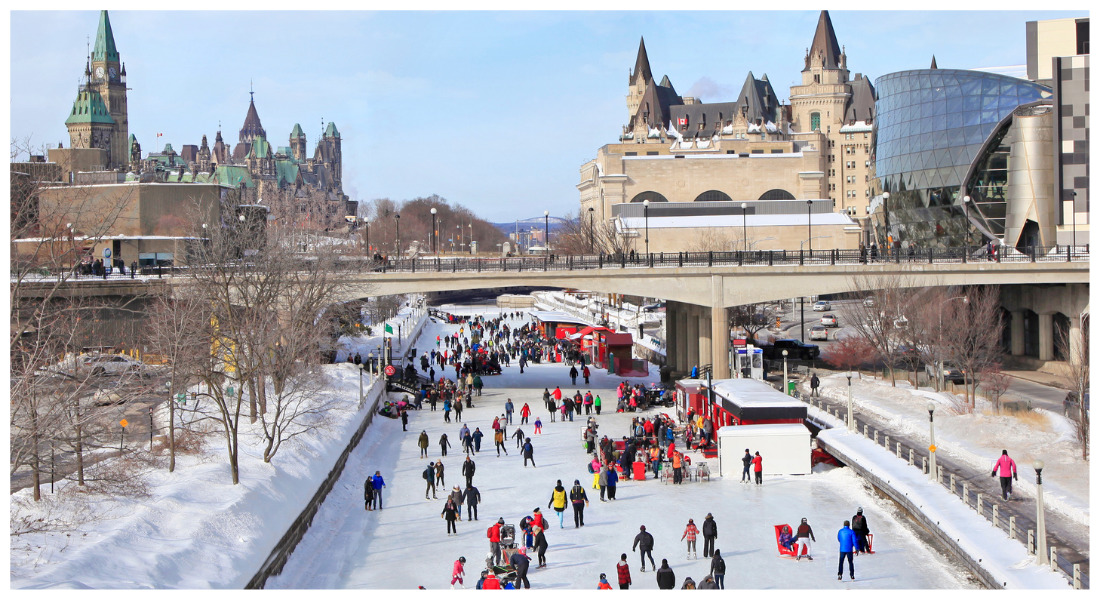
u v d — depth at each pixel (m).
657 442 52.41
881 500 42.78
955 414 54.62
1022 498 38.16
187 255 62.62
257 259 60.78
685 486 47.25
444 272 72.94
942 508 37.16
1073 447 44.78
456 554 37.22
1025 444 46.56
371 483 44.41
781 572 33.78
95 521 31.84
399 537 39.88
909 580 32.25
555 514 42.69
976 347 63.19
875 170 141.00
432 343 127.88
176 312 51.25
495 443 58.34
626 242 137.62
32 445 29.45
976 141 118.00
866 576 32.88
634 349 114.62
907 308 70.19
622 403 70.94
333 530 41.22
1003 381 57.28
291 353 49.09
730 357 77.50
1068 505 35.94
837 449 49.25
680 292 73.00
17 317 34.28
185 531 32.34
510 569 32.94
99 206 60.94
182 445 44.09
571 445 58.25
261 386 51.84
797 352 86.94
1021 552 31.75
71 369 35.19
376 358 87.88
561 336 117.62
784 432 48.50
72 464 39.34
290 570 35.53
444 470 52.47
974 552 32.16
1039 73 125.25
